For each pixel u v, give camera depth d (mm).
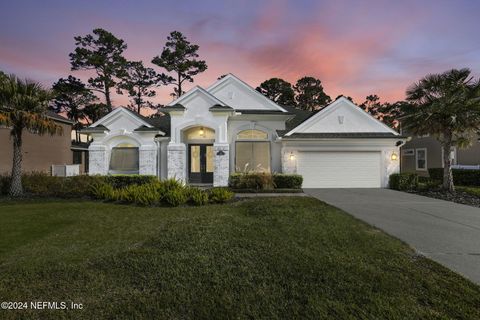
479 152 18984
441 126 13938
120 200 10859
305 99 47250
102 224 7176
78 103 34969
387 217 8305
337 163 16266
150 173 16078
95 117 36625
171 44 35000
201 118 15727
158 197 10203
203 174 17219
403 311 3184
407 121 15086
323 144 16156
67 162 25656
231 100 17500
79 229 6680
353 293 3551
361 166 16281
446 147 14102
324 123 16797
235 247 5242
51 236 6098
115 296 3506
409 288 3723
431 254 5156
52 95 12859
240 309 3217
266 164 17078
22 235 6172
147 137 16266
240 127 17062
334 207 9680
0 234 6250
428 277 4086
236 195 12742
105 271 4211
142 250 5062
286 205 9703
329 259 4656
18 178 12336
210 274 4090
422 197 12438
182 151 15727
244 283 3822
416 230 6840
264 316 3090
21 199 11430
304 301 3385
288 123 18625
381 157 16281
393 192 14164
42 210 8930
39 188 12484
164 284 3783
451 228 7062
